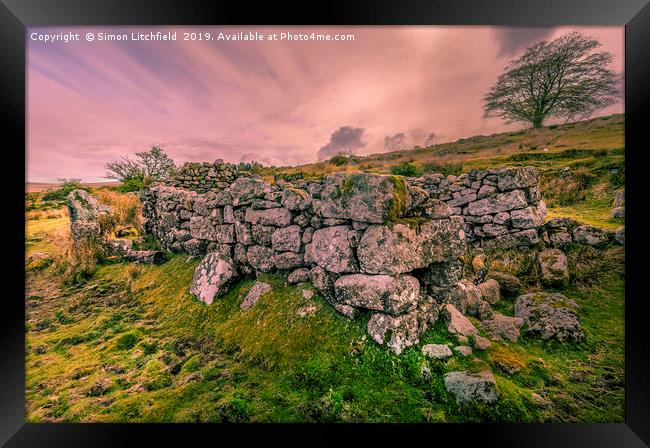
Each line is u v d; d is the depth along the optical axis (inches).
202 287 208.1
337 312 154.8
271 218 195.8
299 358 139.9
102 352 169.5
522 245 267.7
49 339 183.8
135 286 246.2
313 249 167.9
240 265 217.5
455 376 121.1
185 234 277.4
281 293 179.2
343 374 129.0
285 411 119.8
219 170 404.2
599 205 328.2
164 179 387.9
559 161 526.6
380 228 140.6
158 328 190.7
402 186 150.6
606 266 212.8
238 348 157.8
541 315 166.2
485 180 293.9
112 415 127.9
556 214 324.2
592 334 159.6
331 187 159.5
